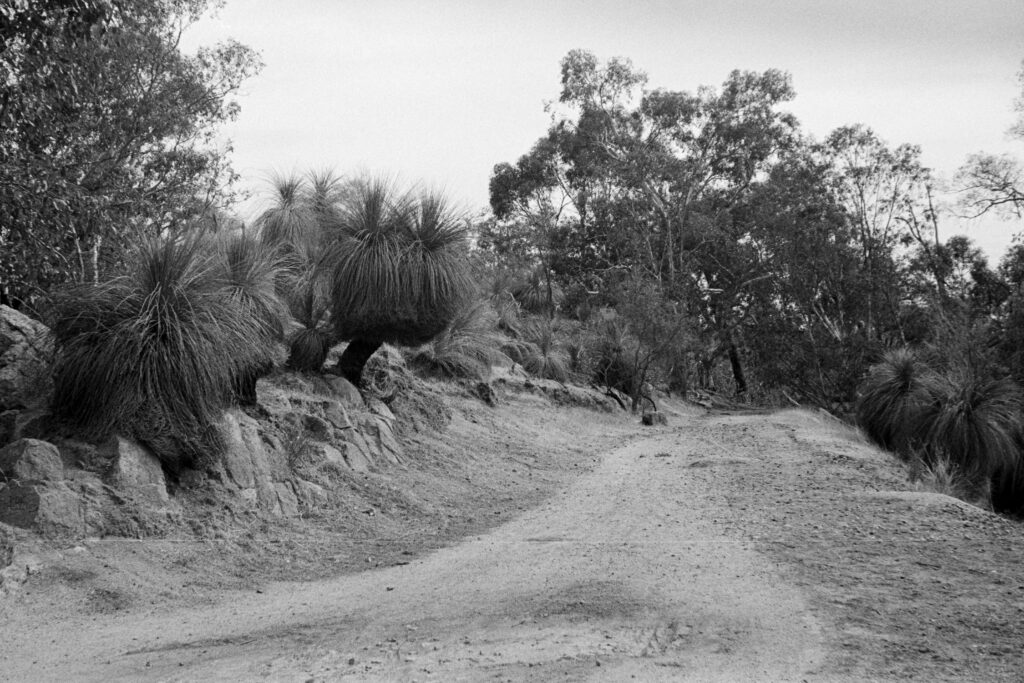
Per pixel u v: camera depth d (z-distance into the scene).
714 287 47.91
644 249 43.47
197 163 16.28
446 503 10.35
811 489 10.57
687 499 10.32
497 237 40.56
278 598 6.63
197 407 8.57
